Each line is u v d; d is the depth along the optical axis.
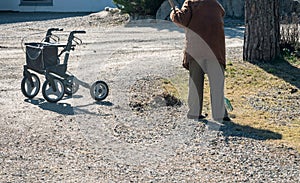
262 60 12.20
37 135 7.59
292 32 13.17
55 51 9.28
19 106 9.13
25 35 18.16
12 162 6.55
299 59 12.38
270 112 8.80
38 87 9.73
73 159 6.67
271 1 12.11
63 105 9.17
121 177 6.13
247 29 12.30
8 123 8.15
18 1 27.34
